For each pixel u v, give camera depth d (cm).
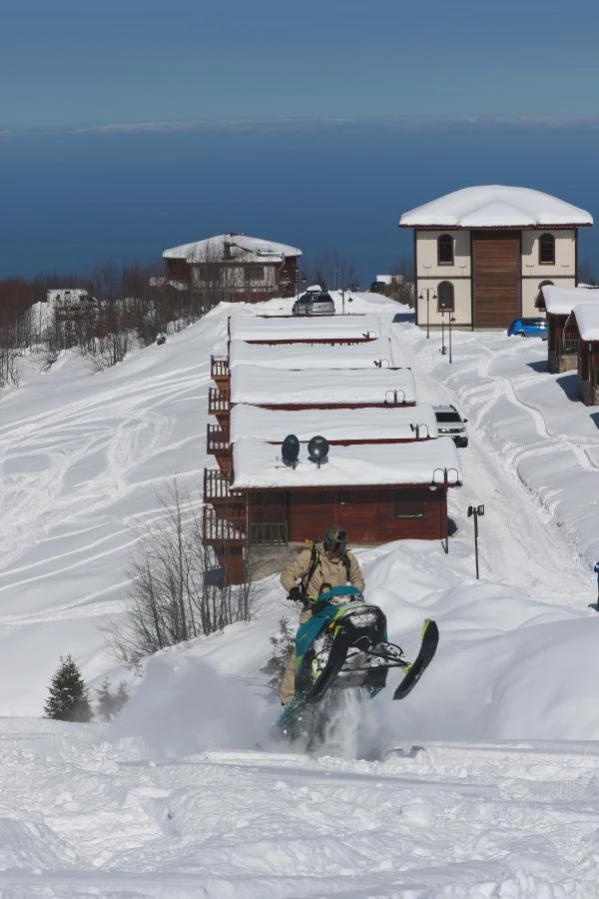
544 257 13675
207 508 7375
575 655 2720
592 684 2595
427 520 6888
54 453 10944
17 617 6931
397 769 1382
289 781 1216
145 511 8994
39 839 941
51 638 6438
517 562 6400
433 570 5341
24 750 1513
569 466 7888
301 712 1805
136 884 799
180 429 11206
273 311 16362
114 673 5191
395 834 963
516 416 9431
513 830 971
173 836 973
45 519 9262
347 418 7756
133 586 7094
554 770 1316
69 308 18275
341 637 1681
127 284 19838
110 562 7869
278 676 2778
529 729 2553
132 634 6241
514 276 13650
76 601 7106
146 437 11144
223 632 5741
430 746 1666
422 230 13712
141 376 13450
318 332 10500
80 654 6222
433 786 1178
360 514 6906
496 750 1537
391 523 6900
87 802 1098
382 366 9419
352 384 8500
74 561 8075
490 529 7038
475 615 3772
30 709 5747
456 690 2892
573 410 9219
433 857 903
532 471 8012
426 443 7250
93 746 1652
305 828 973
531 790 1181
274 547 6844
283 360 9500
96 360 16350
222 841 933
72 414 12244
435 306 13788
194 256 19488
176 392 12581
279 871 865
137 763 1370
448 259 13750
